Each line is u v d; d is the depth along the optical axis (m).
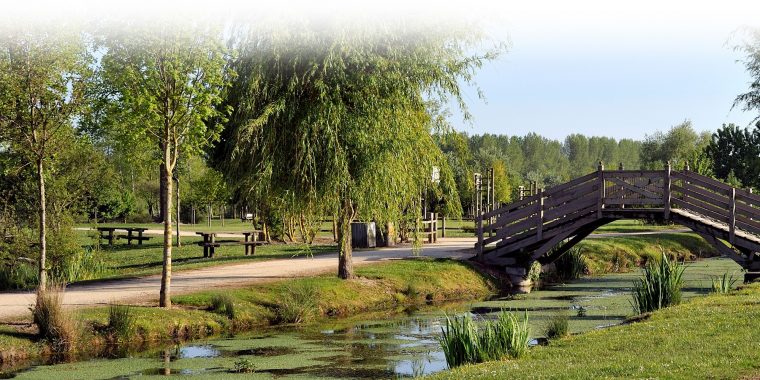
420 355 15.84
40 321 15.88
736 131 73.06
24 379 13.45
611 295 25.33
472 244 38.56
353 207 22.75
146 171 20.73
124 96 17.19
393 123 21.81
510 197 86.31
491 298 24.95
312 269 26.12
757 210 25.92
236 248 39.16
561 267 31.20
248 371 14.31
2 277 24.20
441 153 23.78
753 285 21.97
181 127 18.44
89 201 30.88
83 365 14.66
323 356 15.72
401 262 28.17
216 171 24.44
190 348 16.48
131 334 16.91
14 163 20.03
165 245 18.78
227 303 19.34
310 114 20.97
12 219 27.09
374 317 21.03
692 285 26.38
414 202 23.69
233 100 21.50
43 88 17.42
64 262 27.23
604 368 10.86
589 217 28.12
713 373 10.23
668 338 13.33
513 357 13.07
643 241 39.00
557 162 182.75
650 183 28.08
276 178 22.02
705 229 26.61
